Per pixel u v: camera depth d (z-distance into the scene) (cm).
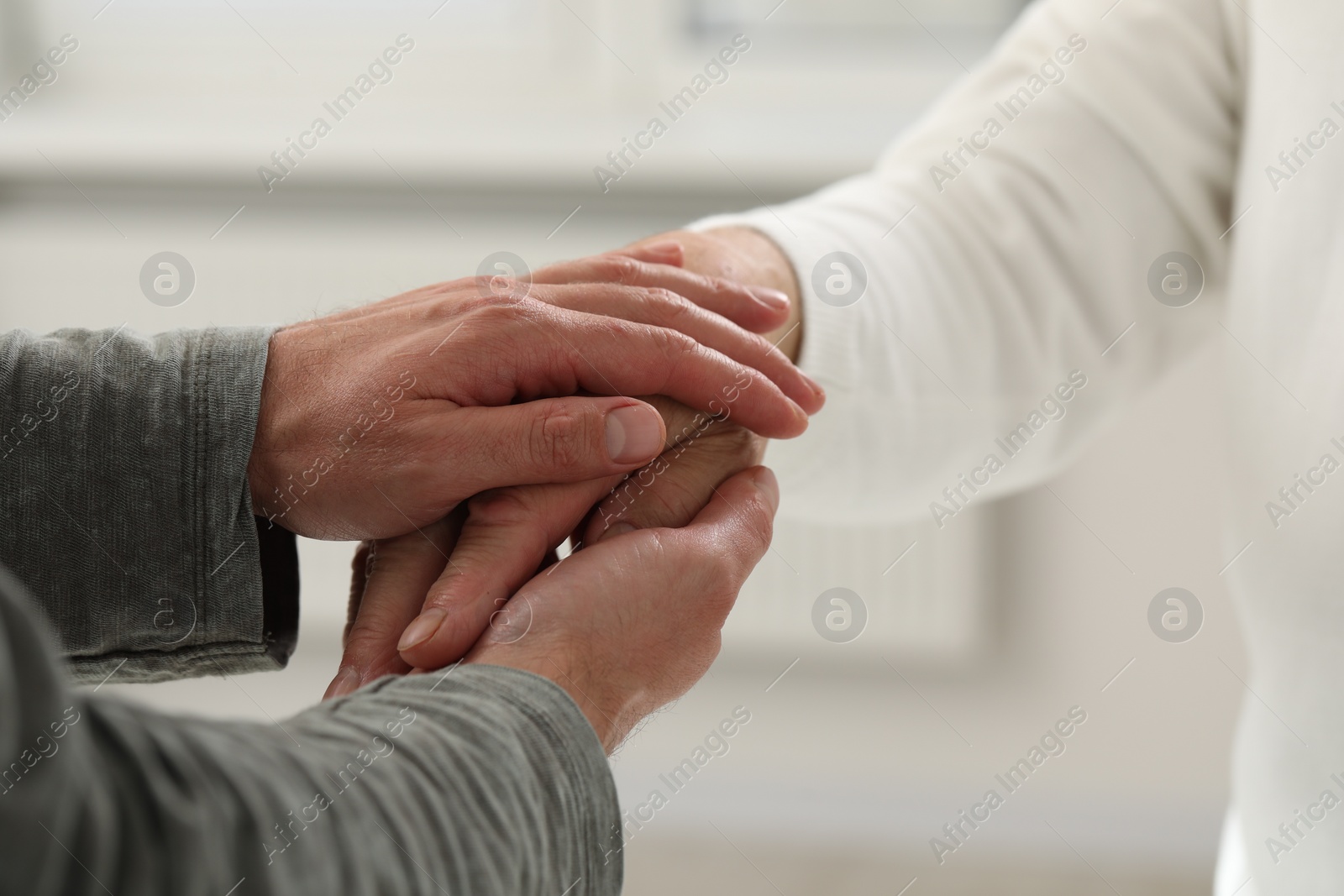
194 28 250
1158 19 118
